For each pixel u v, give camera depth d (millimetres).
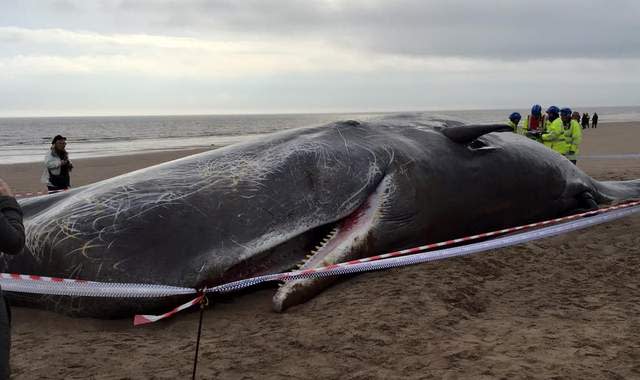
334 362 4266
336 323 4969
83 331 5121
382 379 3975
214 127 126312
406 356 4336
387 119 7699
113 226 5422
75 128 130625
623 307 5348
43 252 5426
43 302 5520
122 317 5391
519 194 7922
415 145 7113
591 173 14914
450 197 7066
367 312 5168
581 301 5555
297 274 5035
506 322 5027
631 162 18766
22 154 37094
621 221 8695
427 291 5668
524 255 7055
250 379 4043
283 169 6211
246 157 6363
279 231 5852
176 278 5293
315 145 6551
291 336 4754
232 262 5523
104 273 5230
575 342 4523
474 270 6434
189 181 5945
